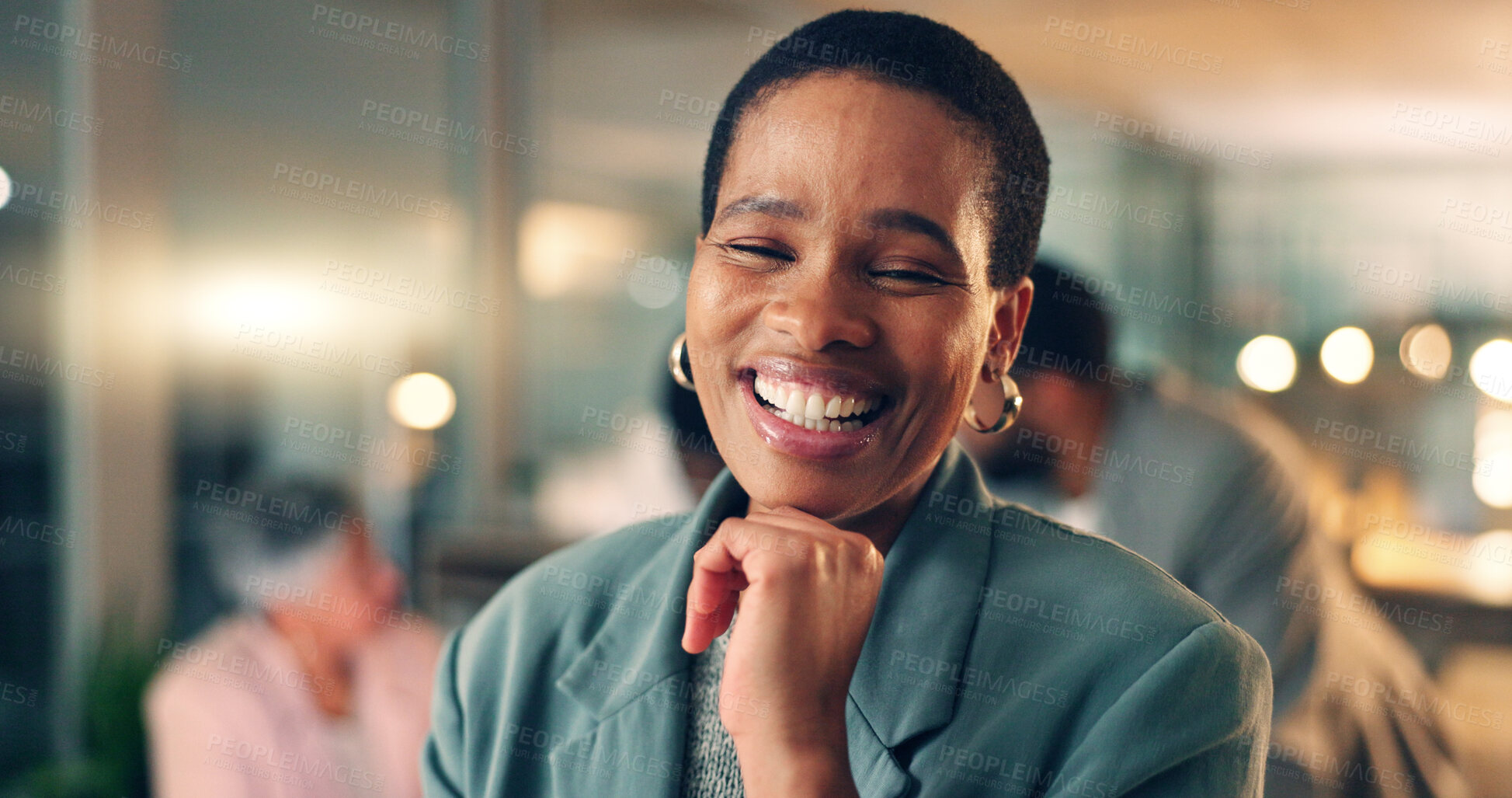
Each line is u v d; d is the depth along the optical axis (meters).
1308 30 3.88
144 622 2.34
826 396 0.50
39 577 2.35
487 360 3.43
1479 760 2.51
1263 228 5.78
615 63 3.88
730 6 3.48
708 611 0.53
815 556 0.49
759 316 0.51
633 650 0.64
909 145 0.48
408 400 3.15
